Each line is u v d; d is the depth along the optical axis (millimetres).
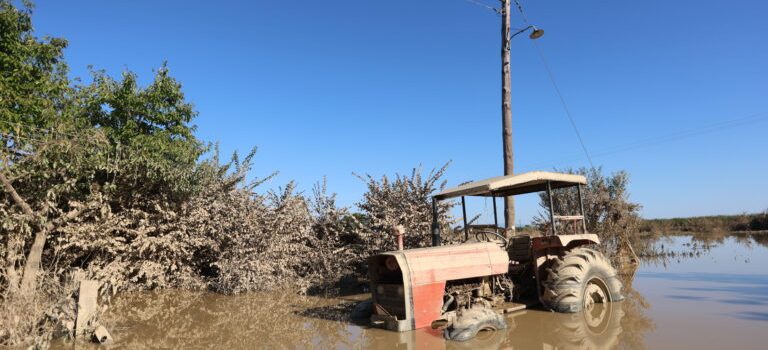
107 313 7434
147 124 11391
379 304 6062
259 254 10391
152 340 5770
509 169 11289
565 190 14250
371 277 6172
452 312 5922
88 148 8258
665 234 30812
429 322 5816
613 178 15586
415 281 5750
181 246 9906
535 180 6953
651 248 18312
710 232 33812
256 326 6508
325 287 10055
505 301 7035
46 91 10477
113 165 8758
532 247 7094
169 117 11375
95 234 8828
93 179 9023
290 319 6965
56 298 6086
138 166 9250
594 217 13773
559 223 13391
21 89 10352
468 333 5246
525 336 5332
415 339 5320
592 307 6812
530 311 6656
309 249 11172
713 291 8055
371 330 5906
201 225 10203
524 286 7277
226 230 10453
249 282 9859
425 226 10070
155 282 9812
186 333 6129
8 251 6836
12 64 10539
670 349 4621
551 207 6992
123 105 11055
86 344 5586
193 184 10117
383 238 10148
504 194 8578
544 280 7062
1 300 6148
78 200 8852
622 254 13180
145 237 9516
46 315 5816
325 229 11383
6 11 10633
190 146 10992
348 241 11633
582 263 6766
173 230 10117
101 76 11234
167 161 9664
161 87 11336
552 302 6625
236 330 6281
